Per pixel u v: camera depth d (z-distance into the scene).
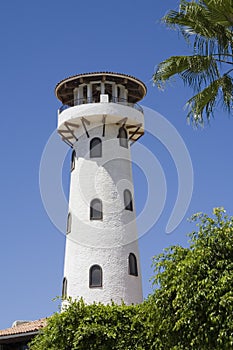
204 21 21.55
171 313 19.27
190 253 19.30
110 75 38.22
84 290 35.34
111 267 35.75
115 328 26.16
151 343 22.44
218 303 17.73
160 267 19.86
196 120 22.89
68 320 26.66
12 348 35.16
